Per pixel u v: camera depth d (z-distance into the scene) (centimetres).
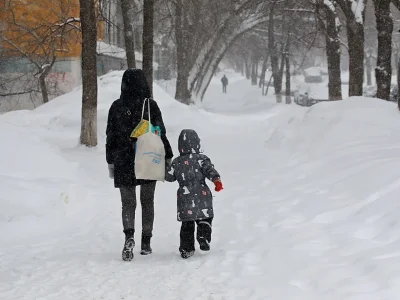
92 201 1186
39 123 2688
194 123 2922
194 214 743
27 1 4066
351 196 883
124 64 5500
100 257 789
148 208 792
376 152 1161
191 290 592
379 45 2488
